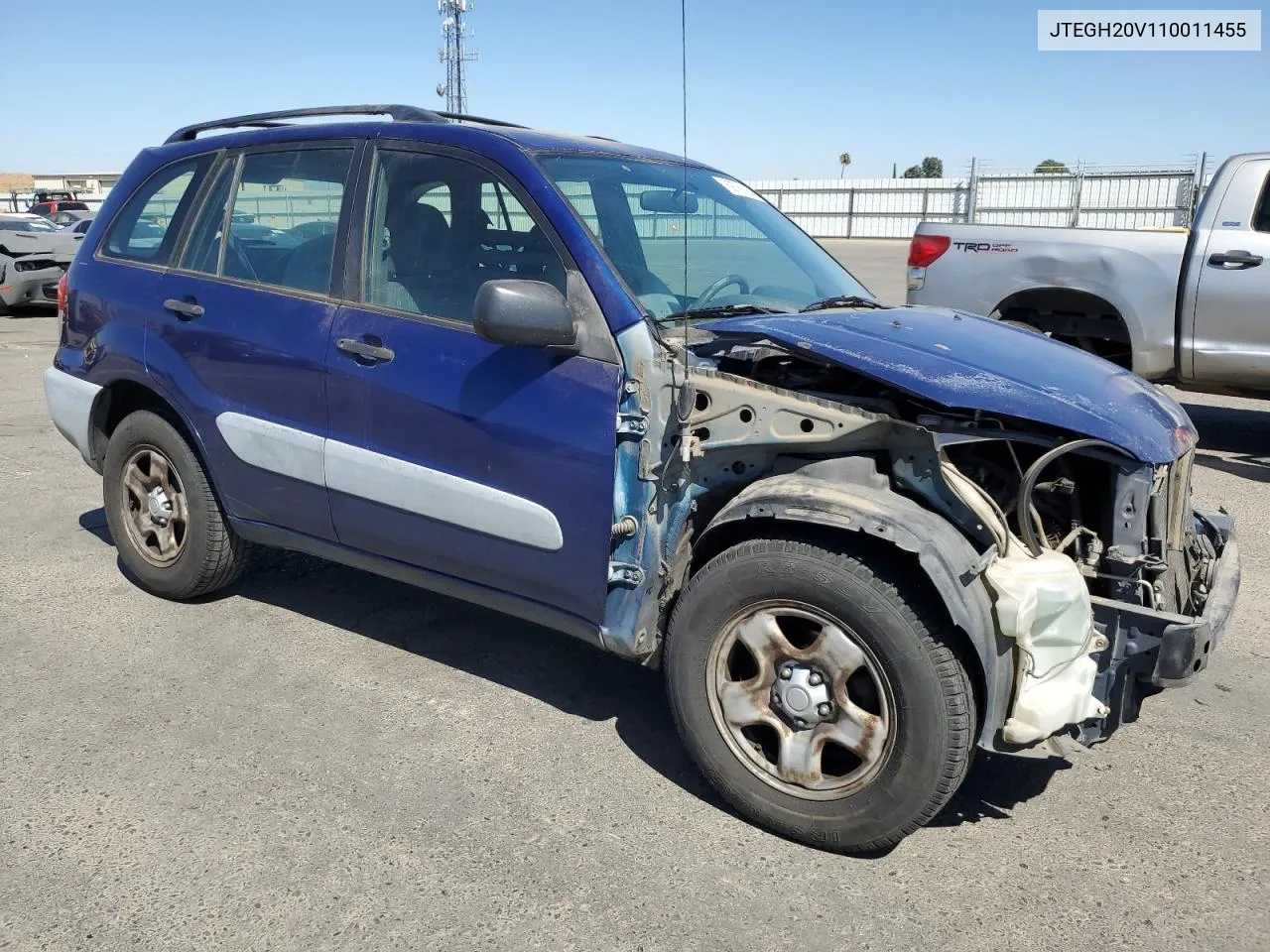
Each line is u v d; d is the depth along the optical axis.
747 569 2.86
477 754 3.38
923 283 8.12
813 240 4.54
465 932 2.54
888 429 2.82
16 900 2.62
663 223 3.69
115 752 3.34
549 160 3.48
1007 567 2.65
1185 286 7.22
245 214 4.05
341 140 3.80
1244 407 9.75
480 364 3.27
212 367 3.98
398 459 3.48
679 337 3.12
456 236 3.46
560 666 4.06
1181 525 3.12
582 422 3.08
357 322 3.57
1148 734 3.63
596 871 2.79
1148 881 2.79
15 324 15.03
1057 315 8.02
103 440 4.64
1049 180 38.06
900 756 2.71
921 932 2.57
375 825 2.97
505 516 3.27
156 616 4.45
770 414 2.90
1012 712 2.67
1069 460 3.08
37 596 4.64
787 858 2.87
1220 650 4.36
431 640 4.28
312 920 2.57
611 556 3.11
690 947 2.51
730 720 2.98
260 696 3.75
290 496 3.86
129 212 4.52
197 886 2.69
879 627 2.68
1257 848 2.95
